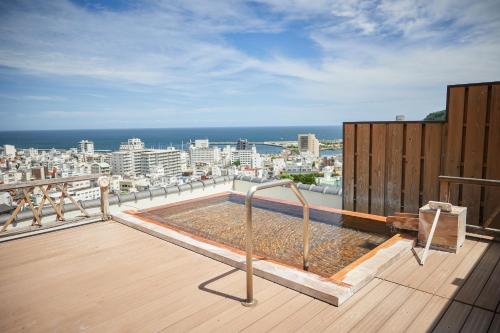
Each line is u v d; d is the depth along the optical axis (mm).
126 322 1848
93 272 2570
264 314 1863
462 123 3410
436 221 2672
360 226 3924
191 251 2975
